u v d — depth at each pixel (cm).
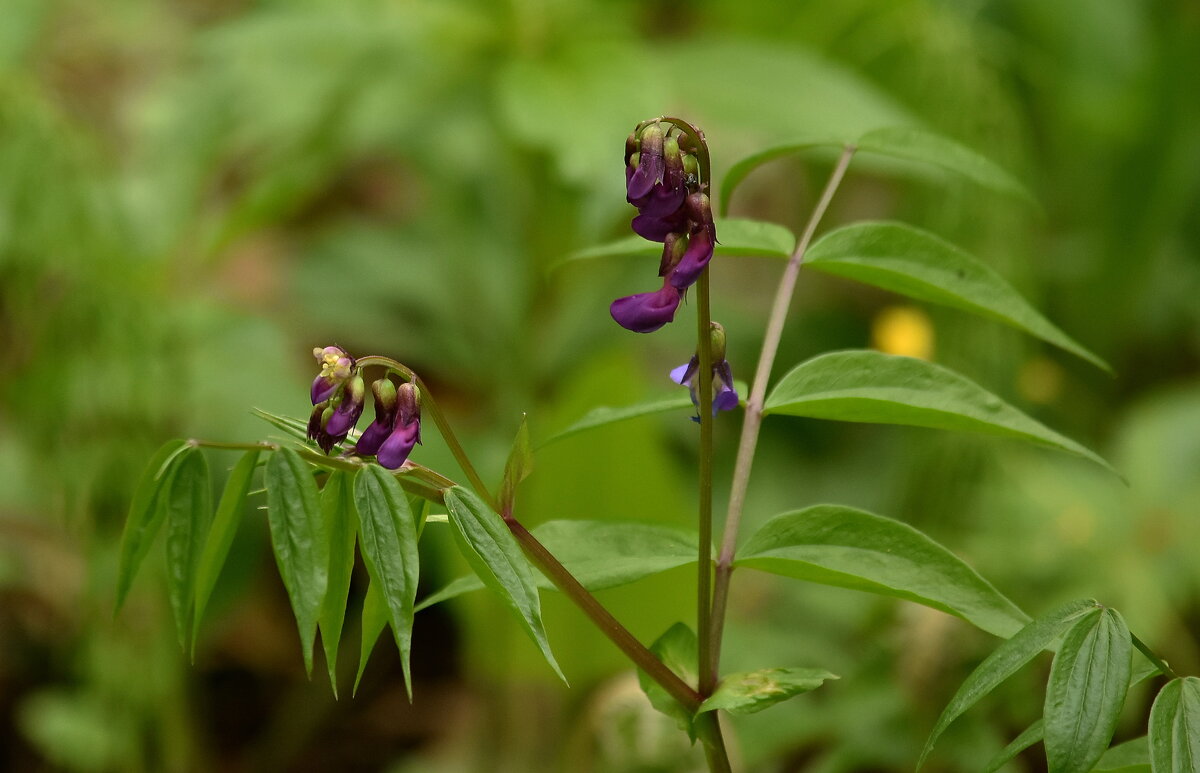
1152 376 584
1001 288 224
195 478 170
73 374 399
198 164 477
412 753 491
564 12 462
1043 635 167
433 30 468
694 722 202
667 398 226
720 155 574
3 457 489
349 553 178
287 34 469
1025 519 439
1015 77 604
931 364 213
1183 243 612
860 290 605
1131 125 569
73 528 414
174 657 422
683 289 176
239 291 611
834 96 455
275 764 491
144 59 650
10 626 497
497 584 174
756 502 502
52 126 407
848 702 361
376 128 486
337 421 173
